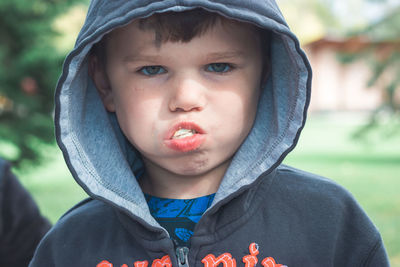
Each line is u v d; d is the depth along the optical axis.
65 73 1.10
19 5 8.16
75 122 1.19
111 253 1.18
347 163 12.03
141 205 1.17
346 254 1.19
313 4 28.53
